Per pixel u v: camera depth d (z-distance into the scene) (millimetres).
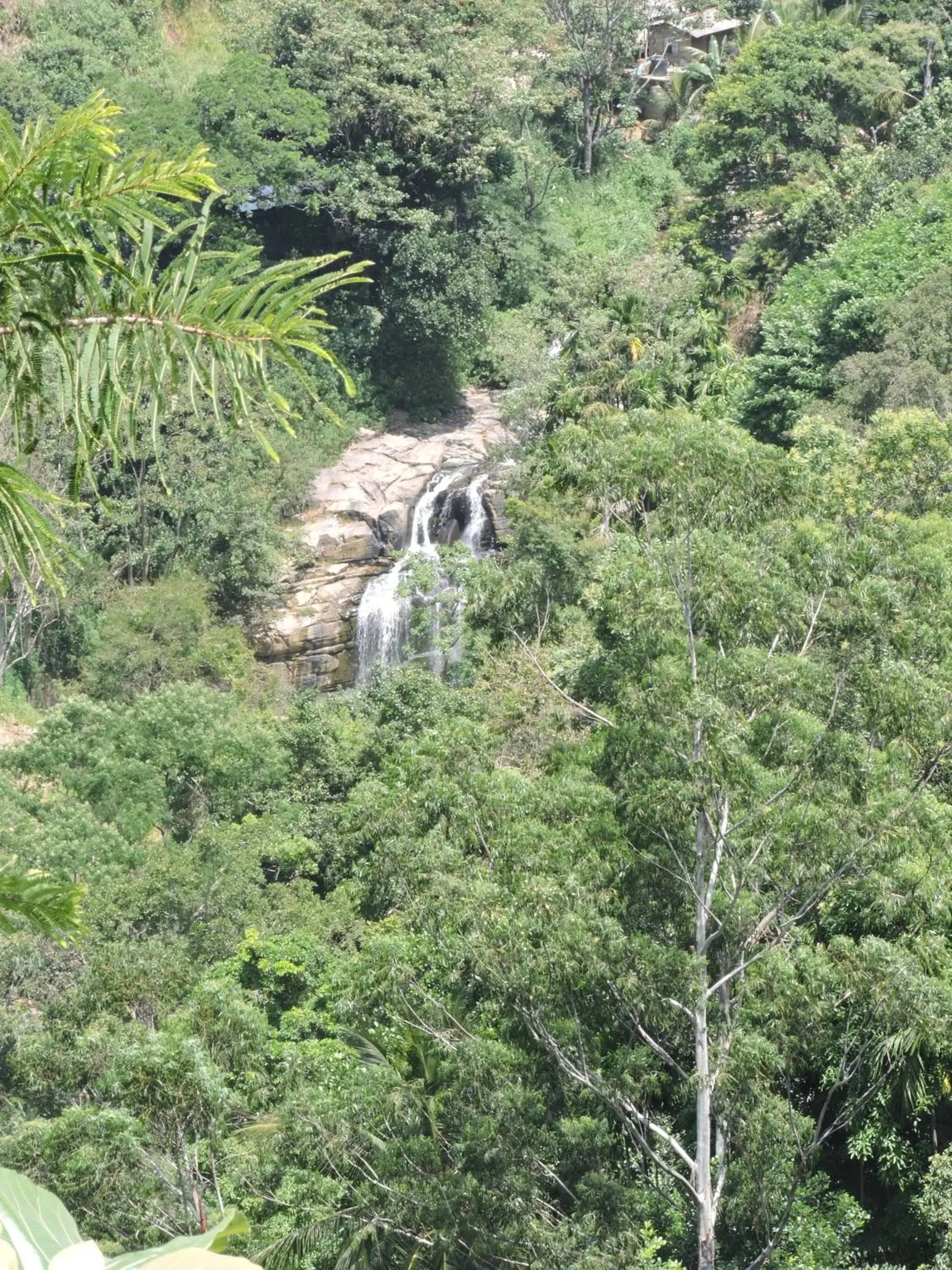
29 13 113875
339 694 82812
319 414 96562
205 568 87375
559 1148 28078
